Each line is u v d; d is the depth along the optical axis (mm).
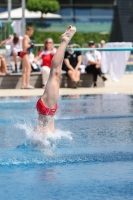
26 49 25188
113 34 44750
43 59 25891
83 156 8812
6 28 32969
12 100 19484
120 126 12414
